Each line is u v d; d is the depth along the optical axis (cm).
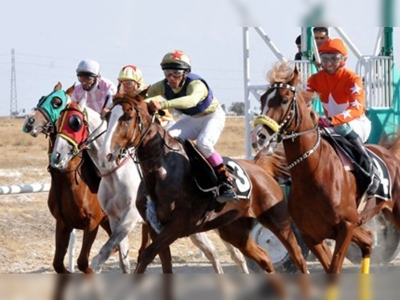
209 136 1195
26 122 1291
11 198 2406
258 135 1085
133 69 1365
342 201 1130
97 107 1385
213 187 1177
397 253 1543
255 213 1251
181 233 1155
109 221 1293
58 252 1280
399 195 1288
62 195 1260
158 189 1145
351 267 1608
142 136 1130
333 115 1241
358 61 1536
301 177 1125
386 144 1390
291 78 1103
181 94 1197
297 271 1455
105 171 1253
